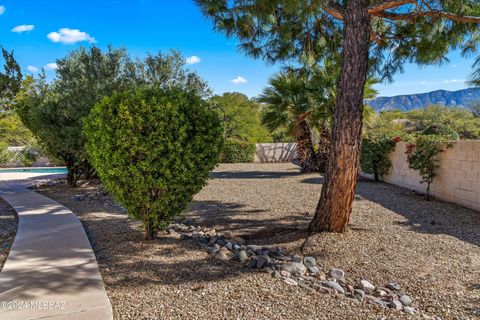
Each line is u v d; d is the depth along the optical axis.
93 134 3.90
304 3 4.10
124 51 8.77
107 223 4.92
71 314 2.29
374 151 10.22
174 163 3.77
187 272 3.14
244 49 7.07
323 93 10.59
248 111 23.58
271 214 5.85
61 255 3.46
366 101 10.74
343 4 5.66
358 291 2.81
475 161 6.13
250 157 19.30
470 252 3.81
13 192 7.84
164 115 3.66
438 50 5.89
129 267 3.23
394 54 6.63
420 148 7.49
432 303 2.72
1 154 15.42
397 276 3.18
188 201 4.07
